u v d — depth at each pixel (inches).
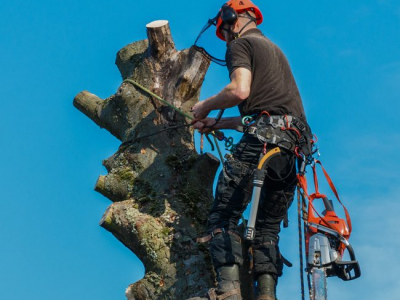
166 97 268.8
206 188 251.6
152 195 249.1
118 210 245.4
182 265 229.6
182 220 240.2
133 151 262.4
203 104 217.9
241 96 206.2
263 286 216.4
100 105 284.8
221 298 202.7
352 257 205.2
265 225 224.2
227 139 241.1
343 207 214.2
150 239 235.9
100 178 261.6
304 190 209.0
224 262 206.4
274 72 215.6
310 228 210.5
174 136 263.3
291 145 211.2
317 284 200.8
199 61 271.6
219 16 231.3
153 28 271.1
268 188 220.7
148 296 228.1
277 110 212.4
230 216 211.9
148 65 275.3
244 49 214.8
